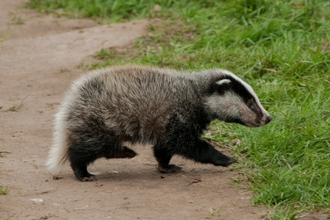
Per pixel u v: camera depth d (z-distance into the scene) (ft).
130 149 46.14
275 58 62.28
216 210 37.96
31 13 95.25
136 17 86.38
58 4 97.55
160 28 78.59
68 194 40.65
